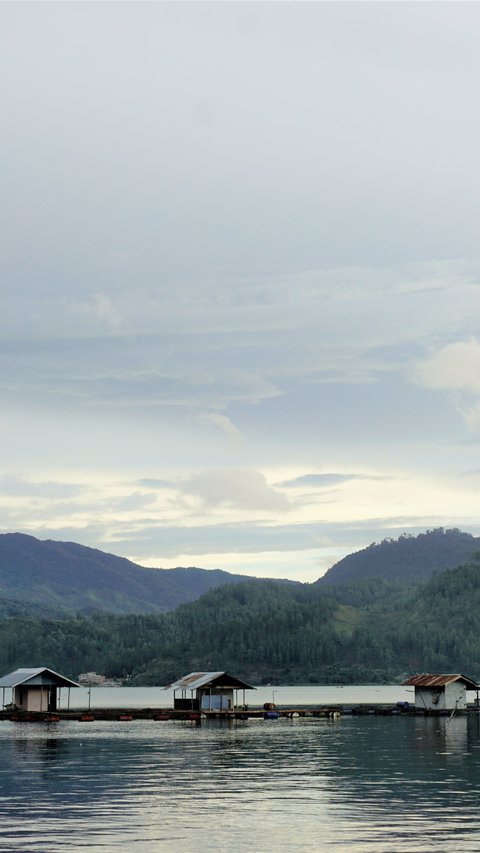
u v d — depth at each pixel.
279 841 44.62
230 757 82.00
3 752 87.69
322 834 45.94
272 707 165.50
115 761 78.75
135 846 43.72
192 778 66.56
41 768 73.38
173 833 46.44
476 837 44.88
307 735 110.50
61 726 133.12
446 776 66.38
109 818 50.34
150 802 55.59
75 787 62.12
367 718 154.75
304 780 65.12
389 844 43.66
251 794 58.62
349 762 76.75
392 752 86.00
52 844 44.06
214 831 46.91
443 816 50.06
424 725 132.38
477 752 85.44
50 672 157.00
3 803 55.31
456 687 163.38
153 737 107.44
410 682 164.88
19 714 150.25
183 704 161.62
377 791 59.19
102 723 141.75
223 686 161.38
